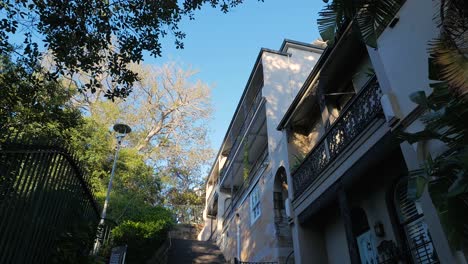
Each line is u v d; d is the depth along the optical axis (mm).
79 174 5609
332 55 9727
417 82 5352
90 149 16141
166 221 14703
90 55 5789
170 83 25844
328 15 5137
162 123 25438
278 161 12281
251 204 15164
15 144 3803
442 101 3879
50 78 5852
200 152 26000
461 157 3322
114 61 5973
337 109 10781
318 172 8820
